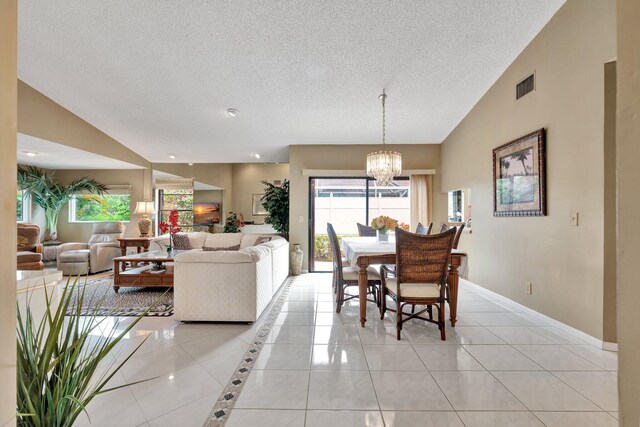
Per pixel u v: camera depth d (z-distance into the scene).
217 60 3.41
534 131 3.15
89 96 4.21
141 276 4.26
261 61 3.42
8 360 0.69
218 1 2.65
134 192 6.91
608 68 2.44
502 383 1.98
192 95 4.12
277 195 6.20
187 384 1.96
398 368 2.17
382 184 3.80
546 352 2.41
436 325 3.04
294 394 1.86
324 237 5.95
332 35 3.02
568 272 2.78
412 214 5.71
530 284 3.29
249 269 3.07
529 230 3.29
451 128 5.18
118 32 3.02
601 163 2.46
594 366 2.19
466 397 1.83
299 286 4.80
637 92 0.58
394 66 3.52
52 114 4.34
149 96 4.17
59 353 1.12
